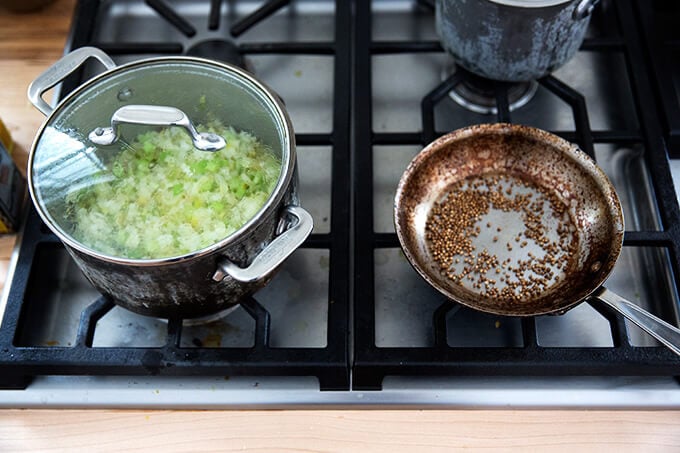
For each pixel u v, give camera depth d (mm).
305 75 1029
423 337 854
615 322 807
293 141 742
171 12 1009
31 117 961
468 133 872
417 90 1021
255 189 735
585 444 785
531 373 797
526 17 838
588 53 1043
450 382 812
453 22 896
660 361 786
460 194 894
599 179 845
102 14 1078
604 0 1067
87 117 751
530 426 794
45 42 1014
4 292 850
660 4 1045
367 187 884
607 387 805
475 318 861
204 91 767
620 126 993
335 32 992
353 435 792
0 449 786
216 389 810
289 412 804
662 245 858
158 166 736
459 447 785
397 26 1073
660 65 958
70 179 729
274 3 1012
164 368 795
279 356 792
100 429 797
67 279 894
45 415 803
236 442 790
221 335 854
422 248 865
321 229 914
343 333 802
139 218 721
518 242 866
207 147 708
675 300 866
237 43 1052
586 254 841
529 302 825
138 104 751
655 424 793
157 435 794
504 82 953
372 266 840
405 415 801
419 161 857
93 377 819
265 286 859
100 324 860
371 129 923
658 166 900
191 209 724
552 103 1005
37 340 858
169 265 696
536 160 891
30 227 866
